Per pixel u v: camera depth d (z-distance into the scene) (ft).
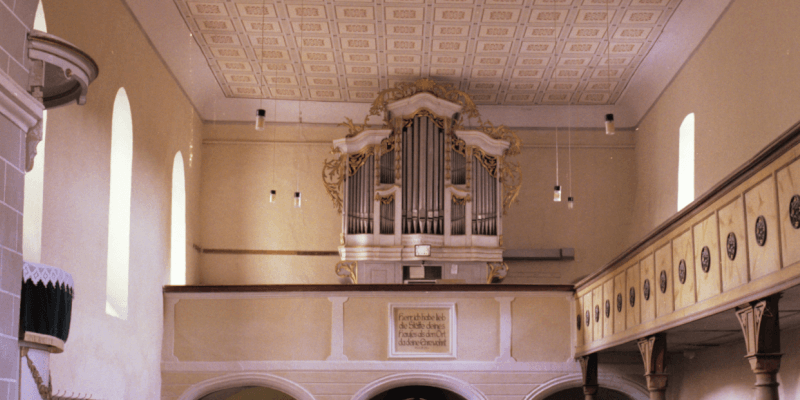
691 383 56.08
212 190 65.10
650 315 37.70
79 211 38.55
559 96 65.51
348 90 64.75
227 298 53.26
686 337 45.39
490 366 52.37
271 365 52.24
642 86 62.08
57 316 21.48
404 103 60.23
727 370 49.32
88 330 39.40
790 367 42.91
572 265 64.90
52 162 35.24
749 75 43.37
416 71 61.57
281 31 55.36
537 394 52.13
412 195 59.31
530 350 52.75
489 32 55.31
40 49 16.99
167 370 52.24
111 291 45.16
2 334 15.56
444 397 58.44
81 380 38.40
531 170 66.33
